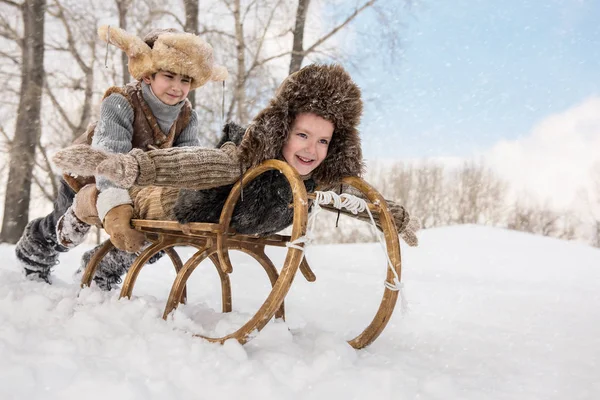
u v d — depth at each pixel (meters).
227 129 1.73
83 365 1.22
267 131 1.54
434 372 1.41
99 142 2.12
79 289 2.09
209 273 3.60
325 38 10.50
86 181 2.17
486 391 1.29
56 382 1.14
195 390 1.18
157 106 2.30
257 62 10.78
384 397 1.18
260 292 2.96
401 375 1.30
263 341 1.50
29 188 11.59
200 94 10.80
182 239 1.83
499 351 1.73
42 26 11.52
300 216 1.41
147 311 1.63
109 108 2.19
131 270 1.79
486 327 2.14
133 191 1.84
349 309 2.49
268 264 1.85
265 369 1.28
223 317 1.82
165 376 1.22
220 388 1.18
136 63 2.27
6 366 1.18
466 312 2.53
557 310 2.63
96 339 1.42
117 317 1.61
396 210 1.91
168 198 1.66
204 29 10.66
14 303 1.76
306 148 1.61
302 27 10.73
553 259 5.55
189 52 2.27
